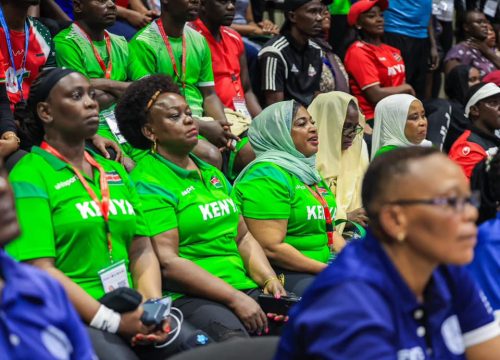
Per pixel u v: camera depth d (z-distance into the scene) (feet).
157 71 30.09
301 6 35.01
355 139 31.37
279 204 23.95
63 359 10.43
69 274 19.06
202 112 31.40
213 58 33.32
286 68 35.29
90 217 19.16
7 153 22.61
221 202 22.40
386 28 42.34
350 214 29.37
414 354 11.17
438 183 11.01
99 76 28.63
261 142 26.02
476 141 34.32
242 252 23.13
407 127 31.73
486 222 16.78
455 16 49.21
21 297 10.19
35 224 18.43
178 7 29.94
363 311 10.53
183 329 19.45
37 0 26.71
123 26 32.94
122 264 19.63
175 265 20.88
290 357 11.18
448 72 44.37
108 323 17.94
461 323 12.57
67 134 19.70
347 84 37.93
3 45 26.22
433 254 11.14
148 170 21.93
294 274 23.99
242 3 39.96
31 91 19.98
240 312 20.92
